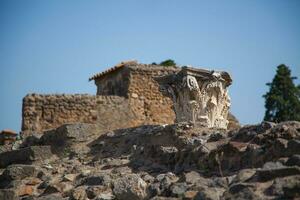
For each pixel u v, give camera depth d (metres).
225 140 20.25
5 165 30.89
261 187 15.02
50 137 31.89
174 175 19.67
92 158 27.83
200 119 26.41
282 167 15.39
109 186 20.44
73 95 48.09
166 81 28.12
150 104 50.12
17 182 24.64
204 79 27.02
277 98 66.62
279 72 68.62
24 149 30.14
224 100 27.50
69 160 28.59
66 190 22.34
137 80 50.19
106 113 48.28
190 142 21.88
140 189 18.80
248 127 19.67
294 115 66.69
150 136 25.67
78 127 30.27
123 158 25.20
